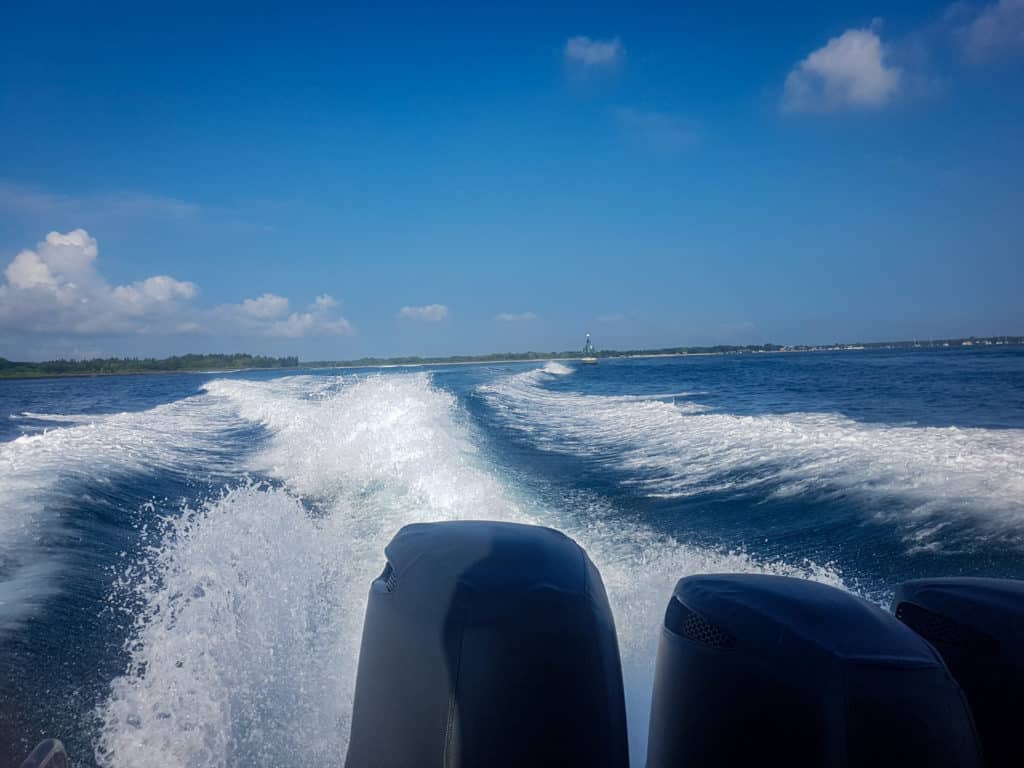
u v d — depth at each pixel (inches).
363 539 200.5
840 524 210.5
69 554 171.8
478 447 386.3
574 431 465.1
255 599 145.1
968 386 765.3
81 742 96.8
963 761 54.6
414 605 76.8
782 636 62.3
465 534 89.8
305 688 116.7
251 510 209.9
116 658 118.8
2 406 852.6
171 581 153.6
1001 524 196.5
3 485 236.2
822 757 56.0
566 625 74.3
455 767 68.3
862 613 65.4
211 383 1376.7
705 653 66.3
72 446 350.3
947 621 70.3
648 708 106.2
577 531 216.1
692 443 382.3
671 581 164.4
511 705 69.7
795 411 535.5
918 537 192.5
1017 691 64.0
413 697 72.1
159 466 317.4
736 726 61.7
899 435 348.8
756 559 183.6
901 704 55.6
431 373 1523.1
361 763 73.8
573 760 69.1
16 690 107.3
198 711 105.7
